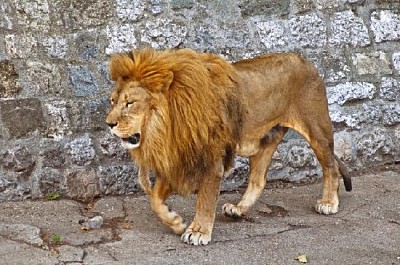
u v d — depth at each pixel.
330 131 11.22
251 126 10.46
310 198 12.13
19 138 11.72
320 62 13.21
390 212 11.34
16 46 11.65
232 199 12.06
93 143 12.03
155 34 12.30
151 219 10.96
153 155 9.50
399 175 13.23
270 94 10.55
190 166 9.66
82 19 11.95
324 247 9.82
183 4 12.43
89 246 9.77
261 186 11.21
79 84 11.98
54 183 11.89
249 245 9.81
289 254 9.55
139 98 9.20
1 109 11.62
